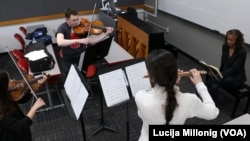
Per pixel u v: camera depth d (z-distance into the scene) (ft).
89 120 9.36
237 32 8.59
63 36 9.61
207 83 9.49
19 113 5.69
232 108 9.87
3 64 14.49
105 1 16.40
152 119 3.88
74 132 8.76
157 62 3.54
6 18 15.03
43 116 9.67
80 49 10.09
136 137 8.43
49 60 9.57
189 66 13.58
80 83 5.77
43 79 8.30
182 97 3.77
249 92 8.75
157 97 3.77
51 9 15.93
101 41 9.42
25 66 8.92
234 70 8.79
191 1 12.97
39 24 15.94
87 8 16.79
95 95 10.85
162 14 16.30
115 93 5.87
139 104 3.97
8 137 4.86
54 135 8.63
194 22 13.19
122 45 14.29
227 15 10.84
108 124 9.12
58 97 10.86
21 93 7.22
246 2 9.73
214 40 12.21
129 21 12.80
